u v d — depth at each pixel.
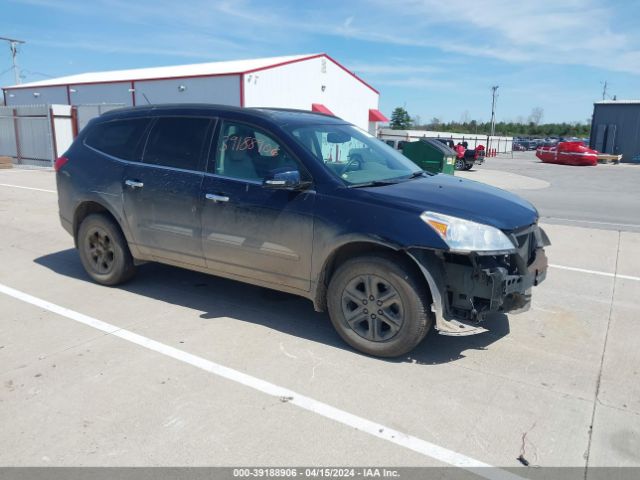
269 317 4.88
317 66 31.45
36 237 8.13
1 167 20.36
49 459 2.87
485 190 4.53
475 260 3.72
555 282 6.12
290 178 4.09
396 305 3.92
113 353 4.12
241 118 4.72
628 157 37.41
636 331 4.68
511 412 3.35
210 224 4.71
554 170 28.73
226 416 3.27
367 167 4.63
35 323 4.71
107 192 5.42
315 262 4.20
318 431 3.13
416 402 3.45
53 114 21.28
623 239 8.55
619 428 3.19
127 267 5.59
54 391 3.55
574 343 4.41
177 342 4.33
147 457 2.88
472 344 4.36
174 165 5.00
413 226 3.75
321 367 3.91
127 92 30.20
